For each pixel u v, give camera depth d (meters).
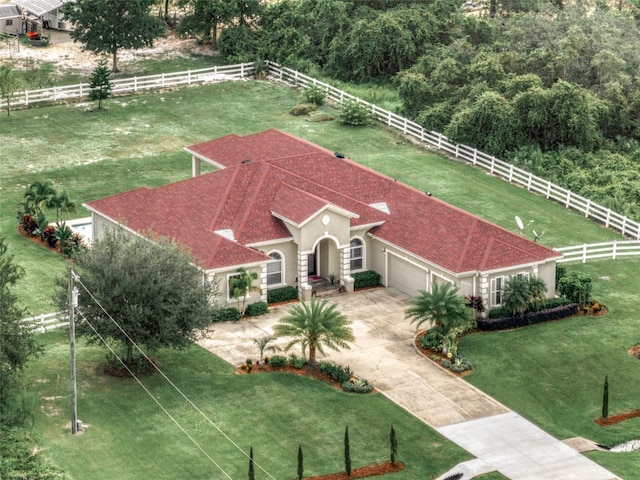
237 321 71.50
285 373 65.75
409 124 102.44
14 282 64.62
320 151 83.25
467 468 58.16
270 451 58.69
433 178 93.88
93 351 67.12
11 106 106.62
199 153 86.06
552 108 97.00
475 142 97.25
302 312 65.00
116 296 63.03
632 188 91.69
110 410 61.53
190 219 75.06
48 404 61.78
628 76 104.38
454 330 67.81
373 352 68.56
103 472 56.41
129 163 95.62
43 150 97.44
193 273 64.75
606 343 70.44
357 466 57.81
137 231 74.94
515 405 64.12
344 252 75.44
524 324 72.12
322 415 61.97
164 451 58.31
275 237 73.88
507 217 87.56
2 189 89.88
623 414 63.78
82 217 85.81
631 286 78.00
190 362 66.50
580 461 59.12
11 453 56.50
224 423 60.91
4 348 59.81
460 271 71.31
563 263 81.12
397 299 75.19
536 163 94.88
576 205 89.94
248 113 106.62
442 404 63.75
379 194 79.19
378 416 62.16
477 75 102.44
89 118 104.44
